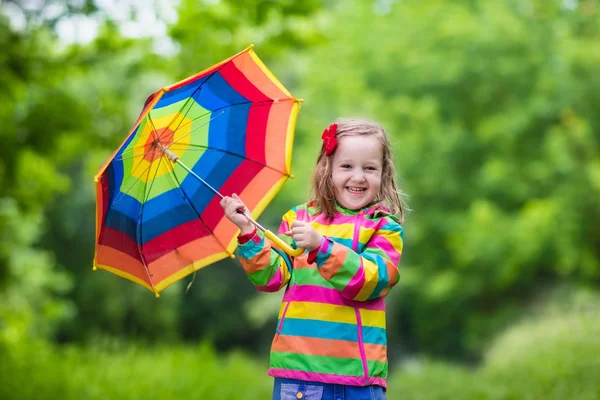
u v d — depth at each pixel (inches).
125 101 393.1
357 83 711.1
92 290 850.1
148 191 126.1
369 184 125.6
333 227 125.6
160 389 331.9
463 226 650.2
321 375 117.3
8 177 366.6
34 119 353.4
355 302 119.9
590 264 589.6
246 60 125.1
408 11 724.0
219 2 287.6
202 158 129.8
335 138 127.1
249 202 130.3
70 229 839.7
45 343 444.5
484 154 666.2
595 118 601.9
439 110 679.7
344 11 755.4
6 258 465.1
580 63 597.9
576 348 342.3
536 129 628.4
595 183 560.1
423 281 707.4
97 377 338.6
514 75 640.4
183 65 308.0
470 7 704.4
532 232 583.2
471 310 713.6
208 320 970.1
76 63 331.9
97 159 409.4
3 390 289.7
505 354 419.5
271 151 131.6
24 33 311.1
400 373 477.1
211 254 129.3
